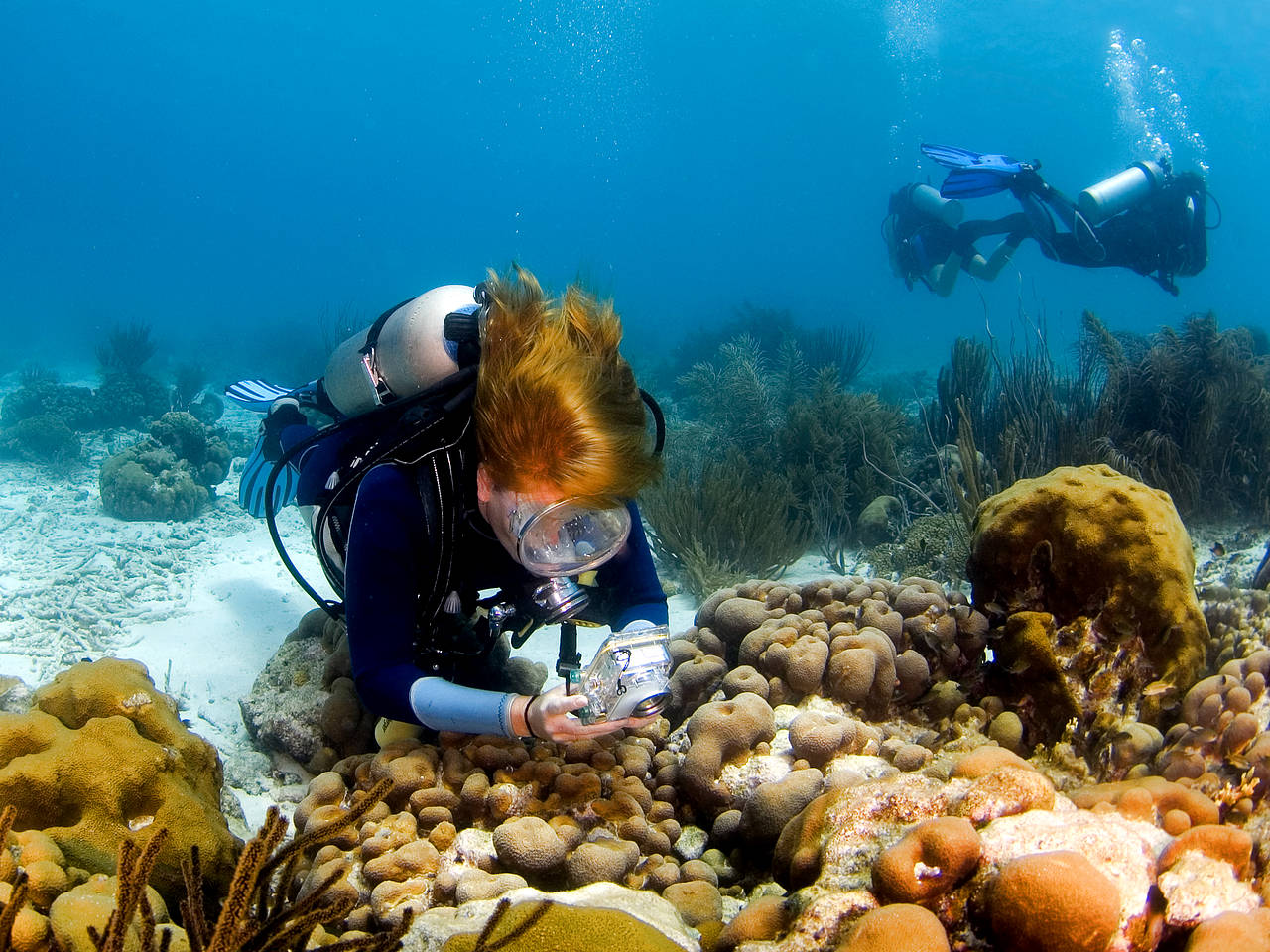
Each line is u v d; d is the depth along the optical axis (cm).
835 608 317
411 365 226
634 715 185
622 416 187
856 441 851
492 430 181
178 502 792
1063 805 151
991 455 802
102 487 786
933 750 259
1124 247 1117
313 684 332
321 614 362
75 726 232
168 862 208
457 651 240
